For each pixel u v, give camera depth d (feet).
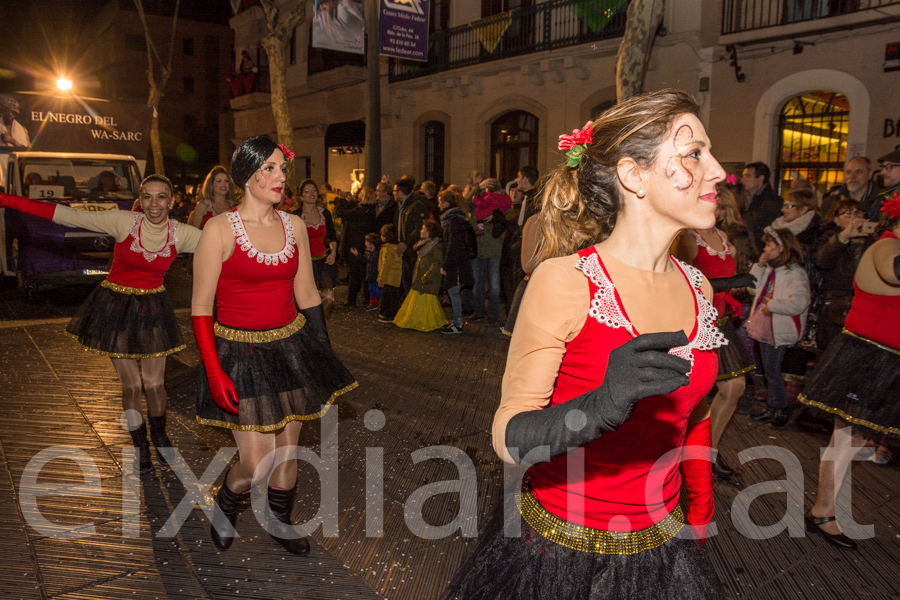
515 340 4.63
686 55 37.06
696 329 4.83
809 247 18.69
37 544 10.07
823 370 10.48
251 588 9.09
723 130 36.55
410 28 38.91
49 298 33.40
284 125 42.80
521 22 45.98
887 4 29.60
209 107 120.26
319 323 10.12
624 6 39.29
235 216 9.15
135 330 12.54
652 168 4.57
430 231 25.64
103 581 9.18
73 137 37.78
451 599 4.97
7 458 13.16
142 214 12.57
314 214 23.59
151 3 114.73
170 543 10.19
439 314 26.21
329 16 42.50
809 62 33.04
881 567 9.68
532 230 12.68
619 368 3.61
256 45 74.74
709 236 11.98
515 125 47.80
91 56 126.41
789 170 35.12
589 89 41.91
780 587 9.20
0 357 21.07
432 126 54.44
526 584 4.74
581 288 4.57
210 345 8.86
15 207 11.56
